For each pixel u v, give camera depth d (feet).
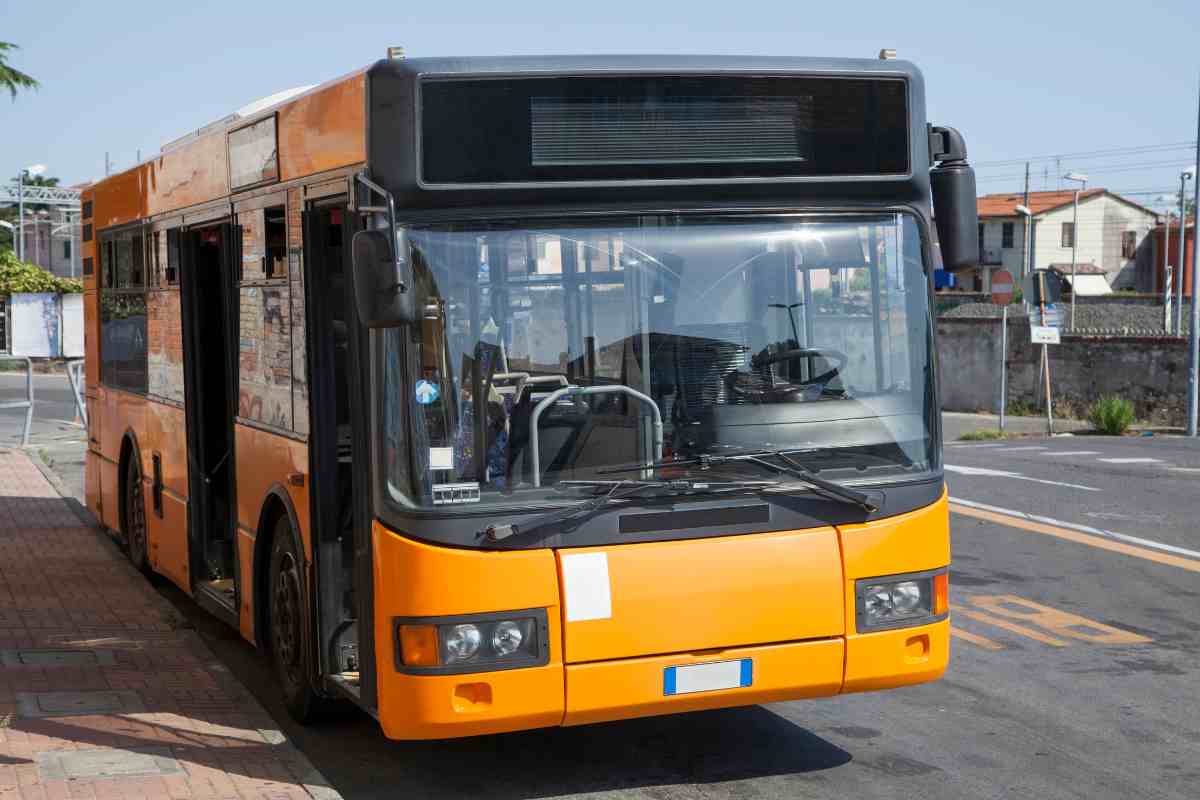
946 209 20.76
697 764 22.26
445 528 18.15
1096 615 33.63
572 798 20.68
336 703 23.84
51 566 39.45
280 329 24.06
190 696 25.31
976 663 28.91
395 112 18.45
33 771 20.30
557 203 18.97
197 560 31.17
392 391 18.47
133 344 37.01
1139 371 114.01
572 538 18.45
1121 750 22.98
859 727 24.31
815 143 20.03
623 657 18.47
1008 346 124.47
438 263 18.53
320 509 22.44
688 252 19.42
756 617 19.02
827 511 19.60
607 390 18.85
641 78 19.25
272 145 24.09
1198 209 95.14
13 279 157.69
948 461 70.38
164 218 32.63
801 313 19.83
